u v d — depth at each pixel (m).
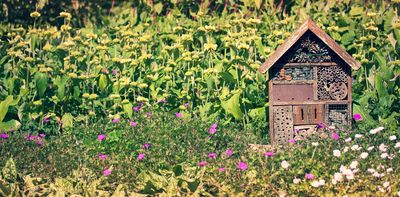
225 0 15.02
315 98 10.38
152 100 11.64
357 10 13.92
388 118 11.04
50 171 9.53
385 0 14.40
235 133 10.54
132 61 11.80
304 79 10.38
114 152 10.05
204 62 12.06
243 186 8.67
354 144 9.64
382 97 11.25
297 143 9.88
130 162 9.55
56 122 11.38
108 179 9.15
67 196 8.98
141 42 12.70
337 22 13.41
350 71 10.43
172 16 14.46
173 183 8.81
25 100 11.41
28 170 9.62
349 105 10.45
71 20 16.19
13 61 11.83
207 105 11.27
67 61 11.95
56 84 11.34
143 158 9.63
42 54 12.15
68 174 9.45
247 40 11.99
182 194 8.75
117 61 11.96
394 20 12.97
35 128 11.23
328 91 10.40
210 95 11.52
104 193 8.90
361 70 11.80
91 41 12.89
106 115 11.52
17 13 15.87
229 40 11.87
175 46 12.03
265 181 8.67
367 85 11.73
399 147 9.45
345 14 14.09
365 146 9.52
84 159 9.81
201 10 14.91
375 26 12.98
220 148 10.16
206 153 9.88
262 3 14.48
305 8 14.41
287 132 10.38
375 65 11.82
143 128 10.52
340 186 8.49
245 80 11.30
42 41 12.38
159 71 11.84
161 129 10.39
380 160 8.89
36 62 12.04
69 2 16.23
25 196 9.03
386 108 11.17
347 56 10.22
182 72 11.84
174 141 10.11
